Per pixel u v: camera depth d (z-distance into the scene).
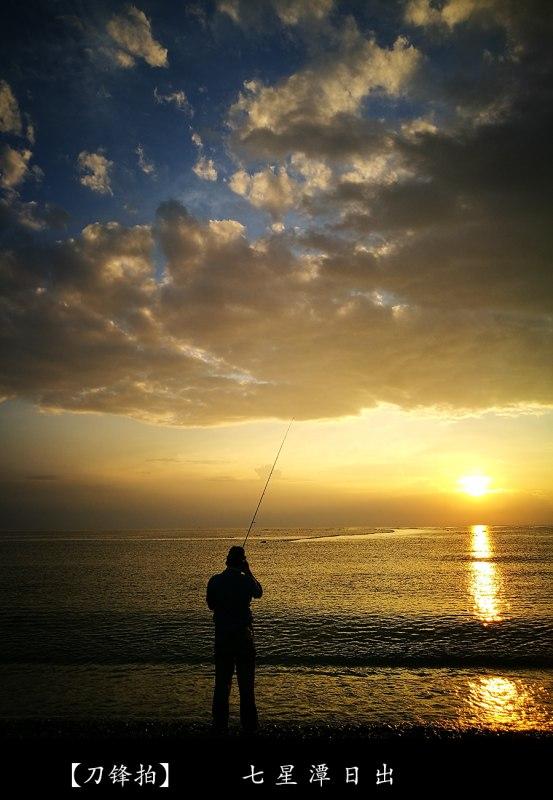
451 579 26.52
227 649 5.63
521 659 10.23
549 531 149.62
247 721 5.61
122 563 39.38
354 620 14.85
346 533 139.62
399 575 28.80
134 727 5.91
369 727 5.87
